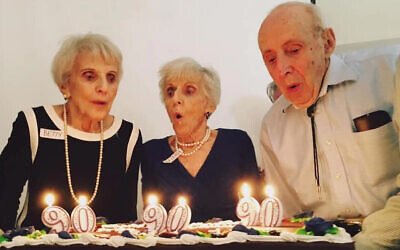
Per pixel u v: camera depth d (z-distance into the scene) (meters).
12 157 2.41
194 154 2.53
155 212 2.16
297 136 2.56
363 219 2.36
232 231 1.89
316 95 2.46
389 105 2.45
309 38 2.39
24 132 2.44
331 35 2.48
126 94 3.01
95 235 2.04
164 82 2.54
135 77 3.03
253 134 3.00
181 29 3.05
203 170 2.49
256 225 2.20
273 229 2.04
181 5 3.05
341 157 2.45
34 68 3.00
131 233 2.00
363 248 2.06
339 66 2.50
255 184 2.54
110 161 2.52
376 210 2.39
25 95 3.00
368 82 2.49
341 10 3.14
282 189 2.65
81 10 3.04
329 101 2.49
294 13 2.40
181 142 2.55
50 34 3.01
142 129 3.01
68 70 2.48
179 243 1.87
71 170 2.47
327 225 1.89
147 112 3.02
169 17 3.05
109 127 2.56
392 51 2.56
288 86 2.43
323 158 2.47
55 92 3.00
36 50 3.00
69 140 2.48
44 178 2.44
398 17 3.10
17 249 1.94
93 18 3.04
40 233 2.11
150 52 3.04
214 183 2.48
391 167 2.41
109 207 2.52
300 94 2.44
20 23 3.00
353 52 2.67
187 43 3.04
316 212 2.51
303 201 2.54
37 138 2.45
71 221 2.20
